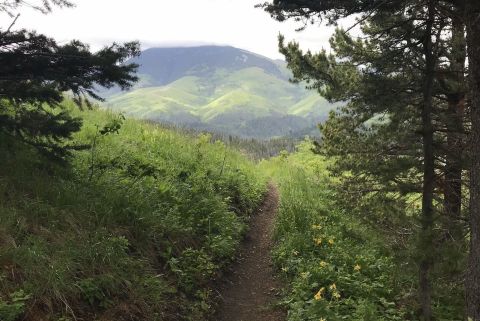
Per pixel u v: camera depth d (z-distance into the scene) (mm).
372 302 7664
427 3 6742
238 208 13000
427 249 6902
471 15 5207
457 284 7871
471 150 5344
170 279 6898
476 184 5238
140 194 7914
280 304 7613
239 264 9516
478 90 5215
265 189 18312
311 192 15781
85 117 13109
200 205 10062
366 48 9938
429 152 7762
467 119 8016
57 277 4863
